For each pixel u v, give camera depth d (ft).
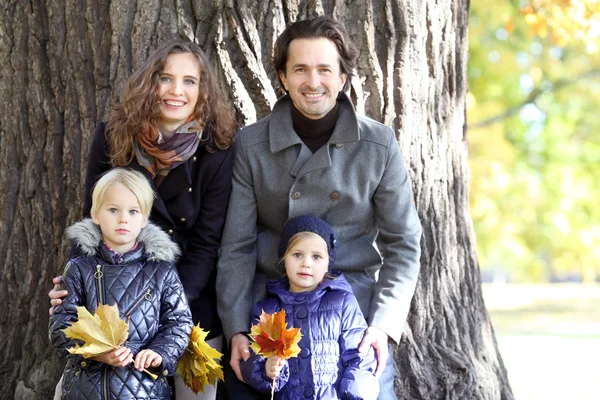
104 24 12.92
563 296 72.59
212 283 11.62
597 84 51.16
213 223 11.29
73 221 13.03
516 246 51.19
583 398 22.70
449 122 14.64
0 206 13.44
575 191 51.03
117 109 11.19
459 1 15.10
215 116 11.21
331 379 10.37
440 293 13.97
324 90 11.00
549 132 52.70
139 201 10.27
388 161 11.37
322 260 10.85
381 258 11.75
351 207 11.42
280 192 11.44
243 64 12.69
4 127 13.47
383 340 10.79
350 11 13.17
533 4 29.14
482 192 46.73
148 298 10.10
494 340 15.03
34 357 13.09
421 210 13.78
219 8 12.60
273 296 11.12
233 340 10.93
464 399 13.24
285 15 12.91
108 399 9.71
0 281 13.43
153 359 9.69
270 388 10.36
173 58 10.90
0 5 13.37
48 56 13.20
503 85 48.42
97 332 9.32
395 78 13.39
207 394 11.30
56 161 13.16
